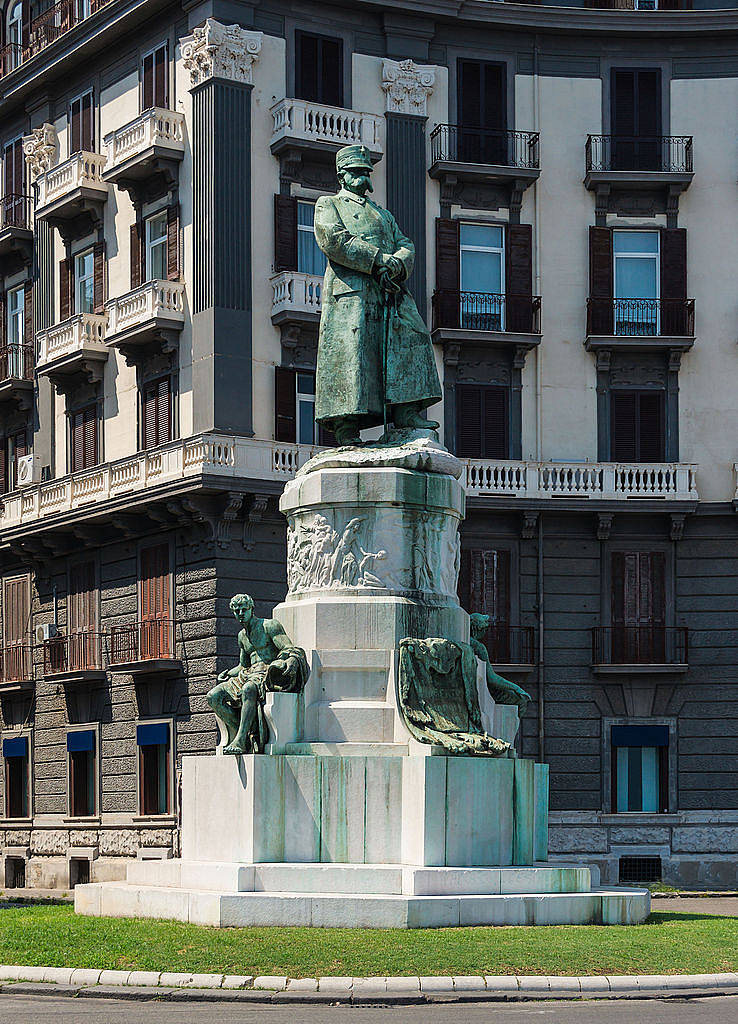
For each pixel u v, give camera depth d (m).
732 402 56.50
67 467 59.34
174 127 54.16
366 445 27.52
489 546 55.62
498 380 56.50
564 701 55.06
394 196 55.66
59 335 58.22
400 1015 18.66
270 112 53.84
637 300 56.50
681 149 57.34
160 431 54.44
